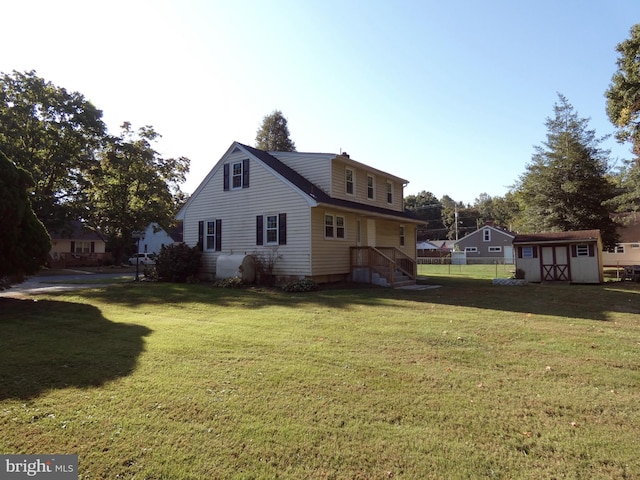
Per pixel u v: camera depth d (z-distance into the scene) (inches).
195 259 739.4
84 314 380.8
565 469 118.7
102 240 1829.5
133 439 134.8
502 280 711.1
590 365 218.7
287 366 213.3
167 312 397.7
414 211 3597.4
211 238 754.2
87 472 116.6
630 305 440.1
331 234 669.3
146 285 644.1
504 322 337.7
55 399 167.3
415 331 301.4
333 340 273.1
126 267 1517.0
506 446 131.9
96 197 1264.8
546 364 220.2
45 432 139.1
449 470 118.2
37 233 454.9
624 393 177.9
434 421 149.5
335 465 120.7
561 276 767.7
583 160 1062.4
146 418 150.1
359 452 127.8
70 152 1056.2
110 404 162.4
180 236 1941.4
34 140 1019.9
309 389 180.1
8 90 990.4
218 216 746.2
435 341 271.0
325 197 666.8
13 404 161.5
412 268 771.4
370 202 820.0
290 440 134.7
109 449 128.6
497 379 195.6
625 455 126.3
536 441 135.0
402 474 116.3
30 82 1002.7
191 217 792.9
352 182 763.4
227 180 737.6
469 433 140.4
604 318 359.9
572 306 432.1
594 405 164.4
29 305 430.3
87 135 1117.1
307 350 246.7
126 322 341.7
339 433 139.7
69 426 143.4
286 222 645.9
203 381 189.6
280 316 367.2
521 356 235.9
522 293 552.4
